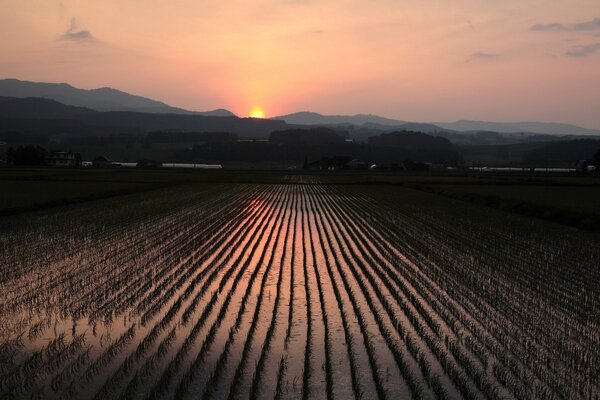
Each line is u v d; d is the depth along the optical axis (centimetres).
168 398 880
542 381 964
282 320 1287
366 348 1107
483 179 8019
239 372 981
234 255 2123
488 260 2055
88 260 1995
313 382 948
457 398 893
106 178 7150
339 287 1612
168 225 2973
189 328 1225
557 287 1650
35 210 3566
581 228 2994
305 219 3369
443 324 1272
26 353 1072
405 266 1930
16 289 1573
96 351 1082
